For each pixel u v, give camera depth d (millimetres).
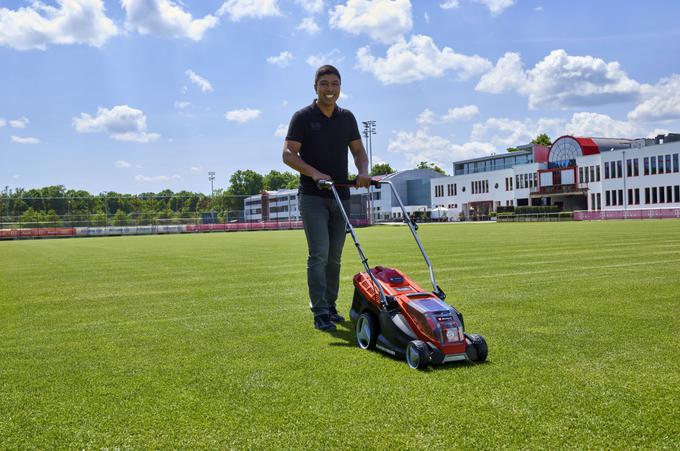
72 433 2830
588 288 7223
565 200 66250
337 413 2994
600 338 4543
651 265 9664
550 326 5031
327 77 5570
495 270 9656
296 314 6117
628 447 2529
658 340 4445
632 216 50312
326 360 4102
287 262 12945
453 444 2580
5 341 4992
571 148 62375
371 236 27141
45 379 3764
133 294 7980
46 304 7199
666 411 2934
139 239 34188
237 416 2994
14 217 49719
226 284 8891
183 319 5914
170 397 3332
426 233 29188
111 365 4094
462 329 3918
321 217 5586
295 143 5645
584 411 2951
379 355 4246
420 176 89125
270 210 57719
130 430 2848
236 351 4438
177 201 54500
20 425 2949
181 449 2605
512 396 3195
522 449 2520
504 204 71812
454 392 3285
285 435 2727
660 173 52781
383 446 2574
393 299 4297
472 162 81812
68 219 51156
